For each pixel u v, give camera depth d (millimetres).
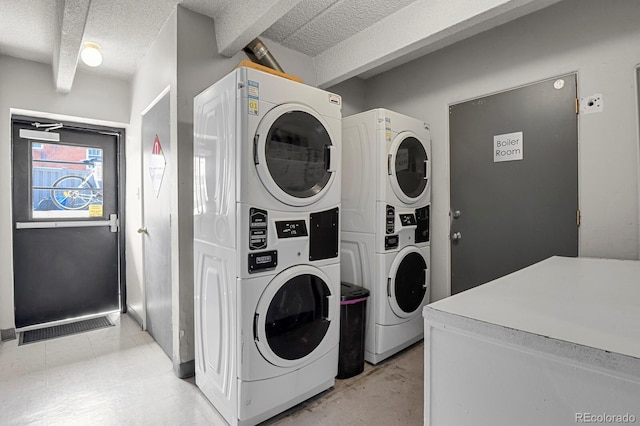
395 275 2471
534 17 2383
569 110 2236
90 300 3455
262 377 1697
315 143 1938
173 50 2264
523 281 1191
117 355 2555
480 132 2693
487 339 737
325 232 1958
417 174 2740
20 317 3102
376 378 2238
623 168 2031
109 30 2496
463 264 2820
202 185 1989
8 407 1874
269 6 1854
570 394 629
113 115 3342
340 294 2234
